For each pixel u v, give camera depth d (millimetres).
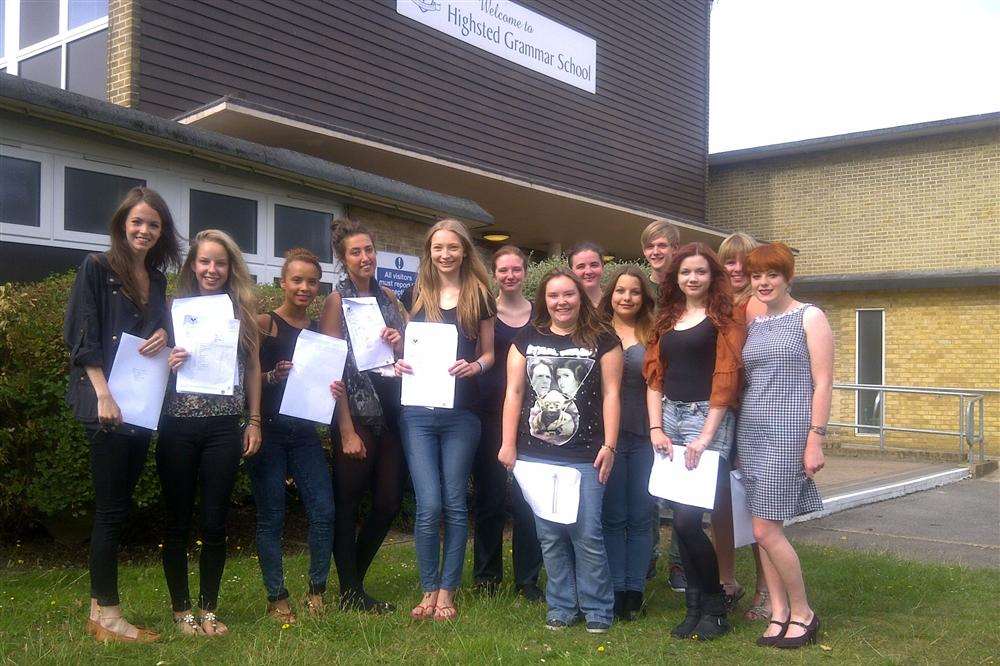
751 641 4379
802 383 4238
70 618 4426
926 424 15500
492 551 5164
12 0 11297
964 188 16188
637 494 4820
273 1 10734
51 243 7121
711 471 4281
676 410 4434
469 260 4793
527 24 14414
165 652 3969
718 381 4309
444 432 4711
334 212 9273
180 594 4289
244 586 5148
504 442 4559
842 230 17391
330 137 9664
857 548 6711
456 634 4340
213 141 7766
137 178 7676
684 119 17828
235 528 6688
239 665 3844
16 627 4277
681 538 4426
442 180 11711
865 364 16547
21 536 6117
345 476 4711
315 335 4453
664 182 17266
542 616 4730
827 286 16609
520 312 5102
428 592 4699
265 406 4496
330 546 4688
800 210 17859
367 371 4680
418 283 4926
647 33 17000
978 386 15461
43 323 5391
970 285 15484
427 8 12727
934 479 10734
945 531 7539
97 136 7301
